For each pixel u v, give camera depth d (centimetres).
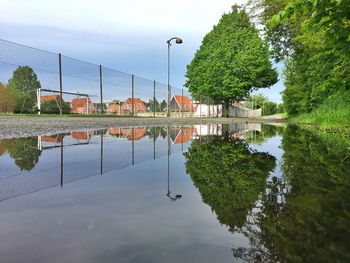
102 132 855
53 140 581
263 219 151
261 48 3962
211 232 132
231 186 226
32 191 202
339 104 1352
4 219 143
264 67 3969
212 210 164
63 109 1925
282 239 127
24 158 354
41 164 314
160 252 110
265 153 439
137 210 161
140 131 960
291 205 179
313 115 1806
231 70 4009
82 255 106
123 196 190
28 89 1636
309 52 1688
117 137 702
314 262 109
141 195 193
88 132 838
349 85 619
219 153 438
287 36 2373
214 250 115
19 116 1564
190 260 105
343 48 445
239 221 148
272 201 186
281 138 748
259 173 282
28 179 241
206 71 4244
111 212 156
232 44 4000
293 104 2675
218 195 199
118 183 229
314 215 160
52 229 130
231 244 121
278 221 150
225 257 109
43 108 1798
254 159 376
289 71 2678
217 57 4100
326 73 895
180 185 225
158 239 123
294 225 145
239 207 172
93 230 130
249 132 1025
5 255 105
